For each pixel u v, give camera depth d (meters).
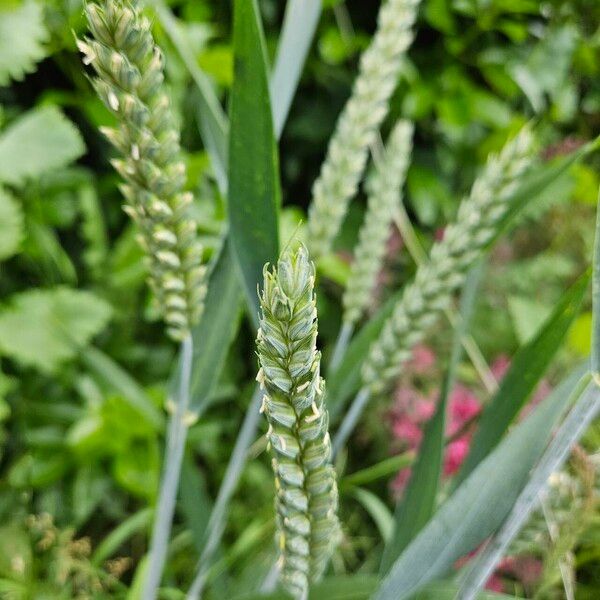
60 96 0.49
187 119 0.47
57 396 0.53
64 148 0.43
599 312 0.17
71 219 0.55
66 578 0.34
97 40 0.18
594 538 0.28
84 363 0.52
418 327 0.27
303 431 0.15
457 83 0.58
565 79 0.59
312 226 0.29
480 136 0.63
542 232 0.61
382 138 0.60
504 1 0.54
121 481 0.45
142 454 0.46
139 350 0.55
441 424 0.25
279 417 0.15
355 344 0.30
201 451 0.53
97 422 0.45
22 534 0.35
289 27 0.25
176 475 0.27
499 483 0.20
